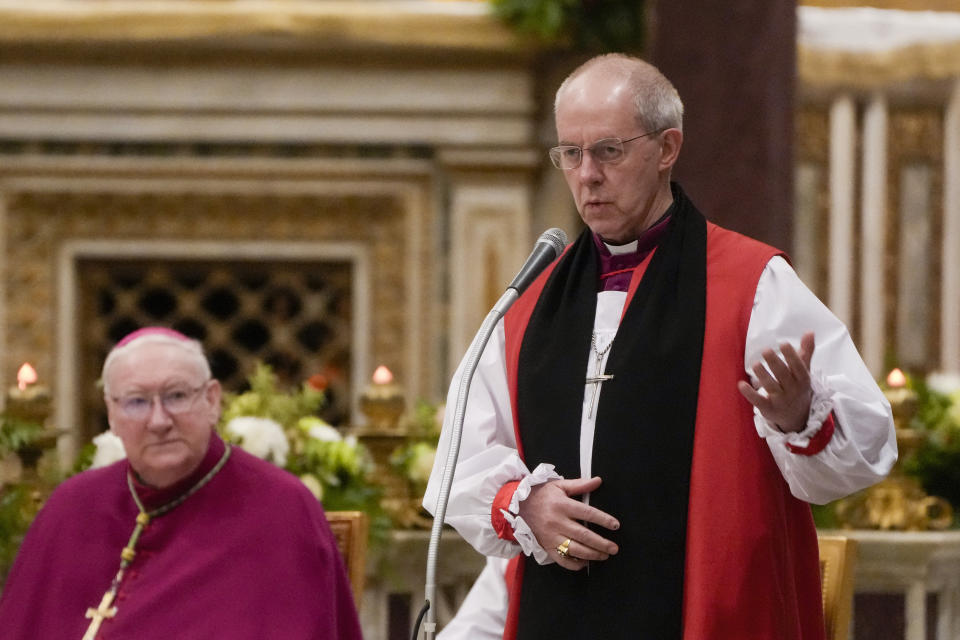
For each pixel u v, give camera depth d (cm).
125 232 2817
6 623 1139
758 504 866
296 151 2792
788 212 1611
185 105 2745
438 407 1552
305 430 1448
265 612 1107
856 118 2858
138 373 1100
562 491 878
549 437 922
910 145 2866
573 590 895
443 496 823
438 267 2809
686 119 1599
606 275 953
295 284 2917
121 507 1158
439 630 1452
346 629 1153
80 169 2759
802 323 879
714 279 912
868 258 2856
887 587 1399
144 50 2717
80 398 2875
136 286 2928
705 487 870
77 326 2845
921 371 2870
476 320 2769
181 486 1137
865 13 2817
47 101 2734
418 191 2814
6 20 2617
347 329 2922
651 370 897
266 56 2742
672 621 866
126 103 2745
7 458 1453
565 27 2644
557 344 942
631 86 895
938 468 1491
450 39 2664
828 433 810
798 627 871
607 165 895
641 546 877
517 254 2770
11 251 2783
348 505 1412
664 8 1609
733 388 883
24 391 1471
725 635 848
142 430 1100
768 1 1583
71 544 1151
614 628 873
